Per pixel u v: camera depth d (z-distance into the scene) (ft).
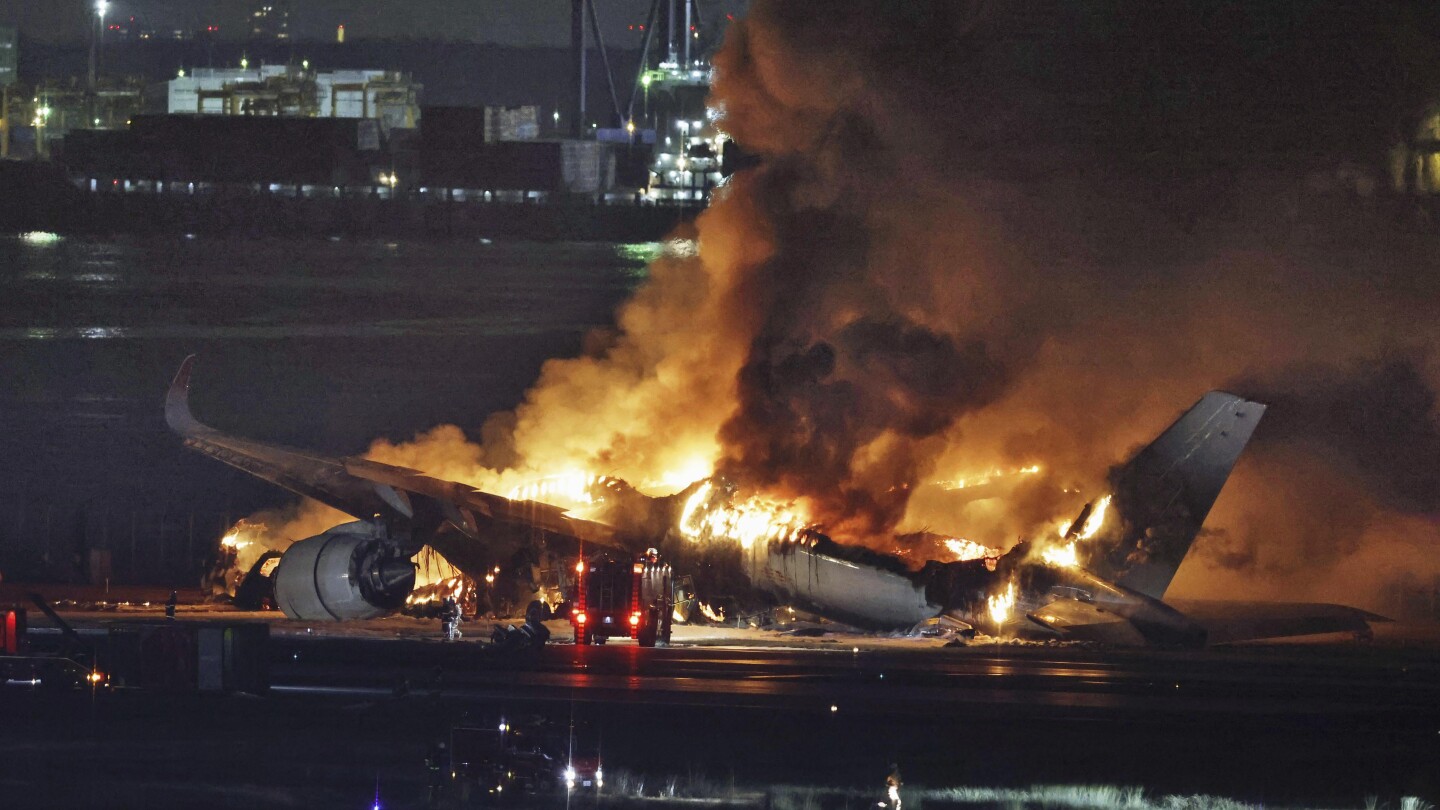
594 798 222.48
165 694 298.76
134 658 302.86
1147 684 330.75
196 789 222.07
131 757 242.58
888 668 346.95
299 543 432.66
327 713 280.51
